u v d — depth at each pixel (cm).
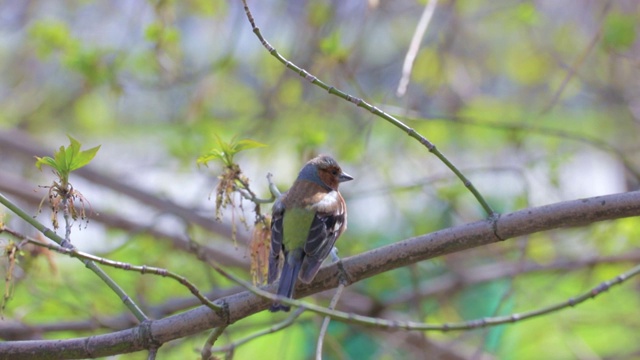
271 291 719
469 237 673
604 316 1484
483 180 1590
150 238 1362
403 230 1530
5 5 1602
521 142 1349
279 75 1445
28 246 848
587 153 1764
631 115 1631
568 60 1603
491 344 1569
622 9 1498
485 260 1666
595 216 659
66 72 1600
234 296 677
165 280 1337
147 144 1816
